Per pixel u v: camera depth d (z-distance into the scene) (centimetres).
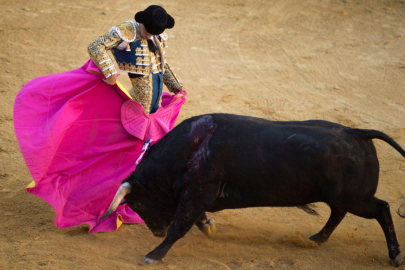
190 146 1385
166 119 1748
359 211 1369
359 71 3553
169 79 1764
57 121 1558
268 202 1387
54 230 1625
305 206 1461
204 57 3784
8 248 1491
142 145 1700
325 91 3238
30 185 1598
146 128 1673
